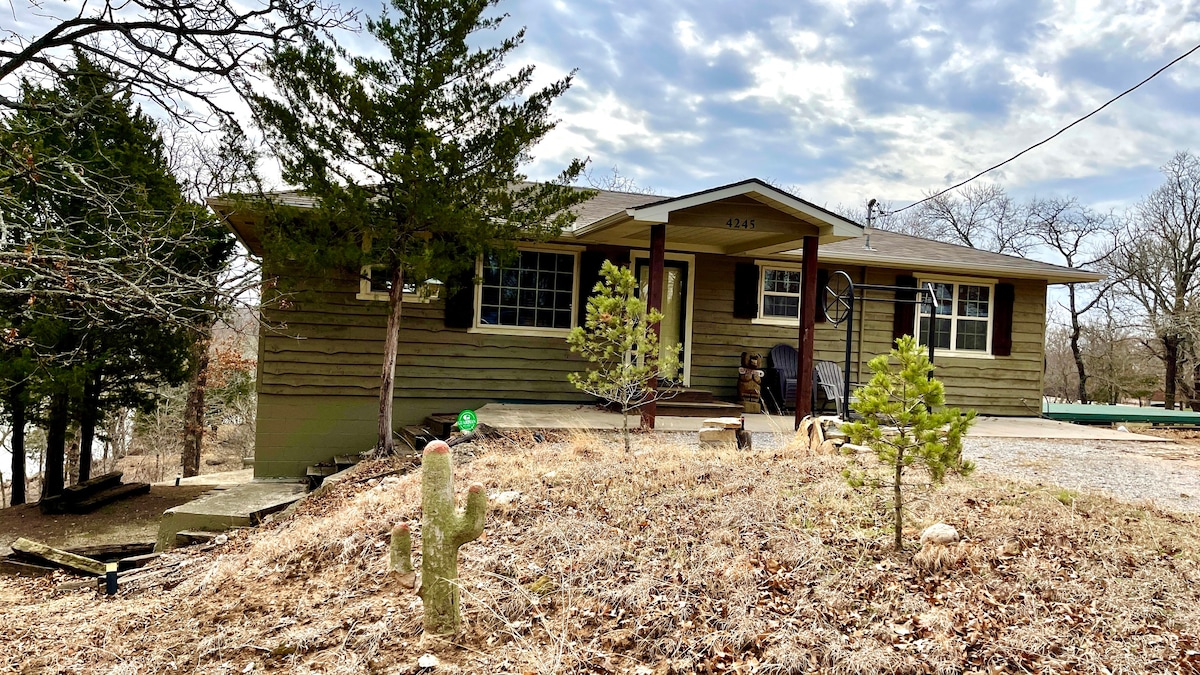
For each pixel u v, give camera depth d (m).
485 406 10.02
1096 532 4.52
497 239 8.10
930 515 4.76
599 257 10.64
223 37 7.47
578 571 3.92
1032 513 4.85
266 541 5.16
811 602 3.54
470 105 7.84
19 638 4.20
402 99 7.43
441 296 9.75
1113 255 28.00
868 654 3.02
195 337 12.97
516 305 10.39
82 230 8.03
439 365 10.01
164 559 5.68
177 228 8.44
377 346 9.76
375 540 4.66
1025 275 12.13
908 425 4.09
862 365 11.81
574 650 3.17
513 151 7.82
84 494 11.38
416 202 7.33
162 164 11.34
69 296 6.08
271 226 7.68
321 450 9.57
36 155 6.66
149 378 13.20
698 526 4.52
